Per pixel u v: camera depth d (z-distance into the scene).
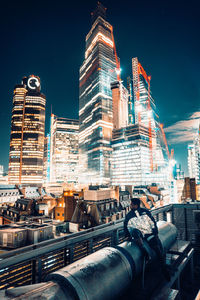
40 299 1.90
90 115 184.88
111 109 177.00
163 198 62.59
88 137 183.88
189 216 6.39
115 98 177.75
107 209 25.56
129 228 3.42
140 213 3.47
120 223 4.94
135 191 55.88
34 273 2.91
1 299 1.84
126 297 2.80
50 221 25.58
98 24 198.00
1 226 18.34
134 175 136.62
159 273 3.34
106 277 2.46
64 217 31.36
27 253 2.78
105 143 161.50
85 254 3.84
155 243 3.25
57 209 33.22
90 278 2.32
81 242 3.78
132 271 2.87
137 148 138.88
